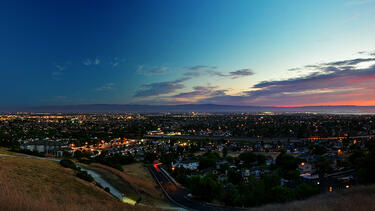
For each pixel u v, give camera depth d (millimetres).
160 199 56094
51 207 13289
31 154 77500
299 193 49719
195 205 53781
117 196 43312
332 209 21547
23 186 27266
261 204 50312
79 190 35375
